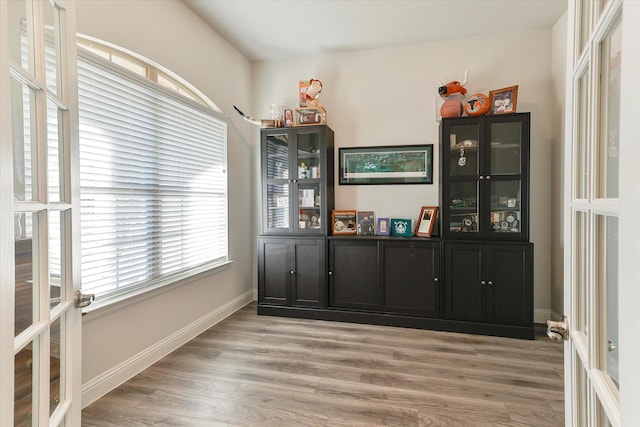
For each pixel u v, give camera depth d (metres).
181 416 1.82
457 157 3.09
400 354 2.55
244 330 3.07
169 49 2.61
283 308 3.46
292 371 2.29
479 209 2.99
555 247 3.11
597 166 0.69
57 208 0.99
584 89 0.83
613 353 0.65
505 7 2.83
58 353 1.04
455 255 3.01
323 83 3.77
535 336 2.90
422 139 3.49
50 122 1.01
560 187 2.99
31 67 0.86
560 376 2.21
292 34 3.30
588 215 0.73
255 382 2.16
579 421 0.85
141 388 2.10
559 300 3.03
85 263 2.00
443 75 3.43
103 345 2.05
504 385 2.11
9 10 0.77
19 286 0.80
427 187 3.49
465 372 2.27
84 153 1.96
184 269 2.86
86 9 1.94
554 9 2.85
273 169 3.60
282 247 3.48
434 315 3.08
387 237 3.28
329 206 3.54
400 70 3.54
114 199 2.19
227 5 2.81
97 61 1.97
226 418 1.80
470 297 2.98
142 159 2.39
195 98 3.11
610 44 0.65
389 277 3.19
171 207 2.72
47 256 0.90
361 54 3.64
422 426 1.73
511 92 2.94
